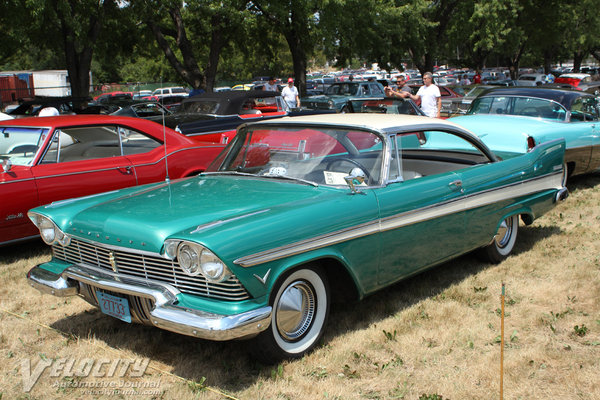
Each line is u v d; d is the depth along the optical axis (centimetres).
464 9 3131
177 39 2120
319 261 360
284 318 340
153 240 321
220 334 294
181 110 1076
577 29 3994
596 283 479
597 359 353
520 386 324
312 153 417
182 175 668
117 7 1842
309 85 3338
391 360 354
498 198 494
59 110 1402
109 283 333
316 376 336
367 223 375
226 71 5588
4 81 3106
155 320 308
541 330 396
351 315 422
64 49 1855
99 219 355
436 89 1077
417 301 451
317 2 2138
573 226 664
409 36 2836
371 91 2083
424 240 425
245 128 461
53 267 381
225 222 319
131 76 4919
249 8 2262
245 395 315
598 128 841
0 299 462
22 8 1576
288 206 349
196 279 314
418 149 520
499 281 493
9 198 541
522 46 4097
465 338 382
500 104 867
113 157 622
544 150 554
